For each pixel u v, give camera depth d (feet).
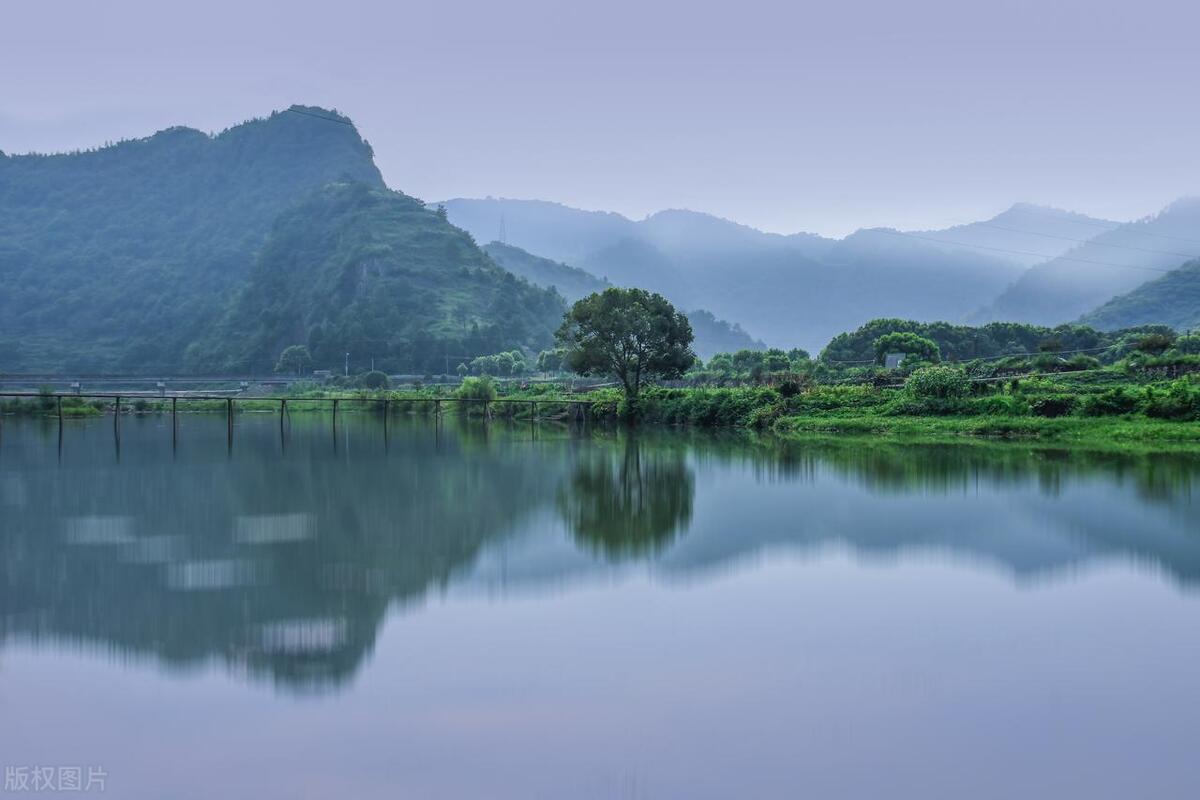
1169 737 48.73
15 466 167.94
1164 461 159.63
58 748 49.03
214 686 57.16
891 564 86.58
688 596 76.33
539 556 91.25
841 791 43.55
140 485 142.10
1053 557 88.38
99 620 70.08
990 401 229.25
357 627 68.28
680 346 315.78
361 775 45.70
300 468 167.43
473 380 381.40
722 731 50.11
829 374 331.36
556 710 52.85
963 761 46.47
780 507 117.70
